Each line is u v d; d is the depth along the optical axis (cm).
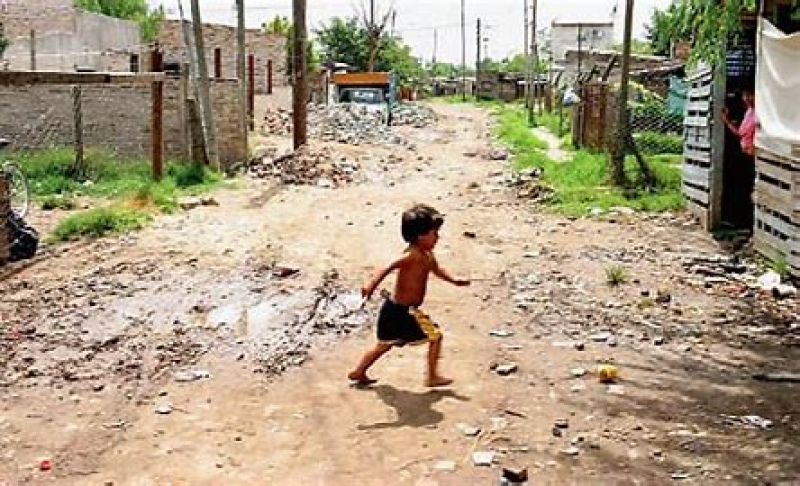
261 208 1509
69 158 1773
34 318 836
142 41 3762
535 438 557
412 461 525
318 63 5256
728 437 559
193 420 592
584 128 2569
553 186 1733
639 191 1602
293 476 509
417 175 2036
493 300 905
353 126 2970
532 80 4000
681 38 1165
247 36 3903
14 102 1903
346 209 1518
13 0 2831
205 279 991
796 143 953
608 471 509
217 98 1972
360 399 628
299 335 787
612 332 791
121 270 1031
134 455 538
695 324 817
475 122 3950
